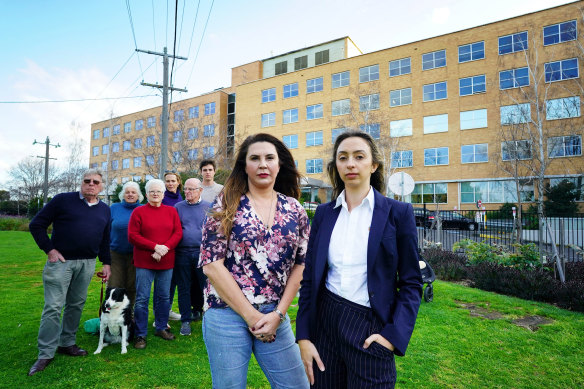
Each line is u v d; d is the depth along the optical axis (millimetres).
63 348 3637
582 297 5320
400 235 1755
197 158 28953
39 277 8047
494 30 29141
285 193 2295
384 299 1698
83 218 3549
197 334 4270
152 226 3941
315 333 1856
